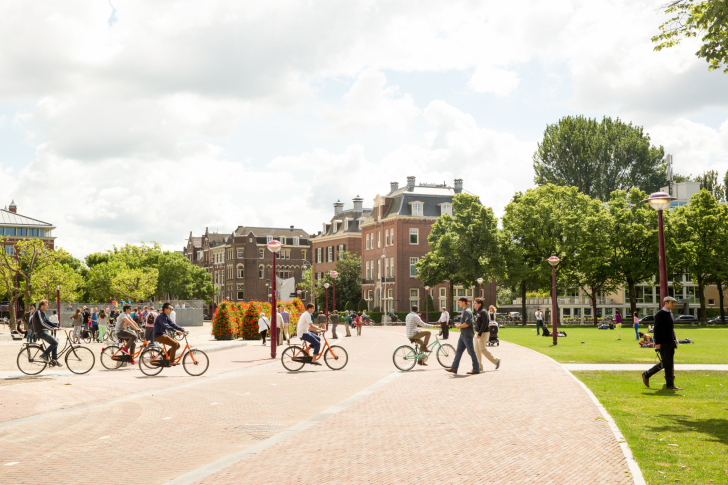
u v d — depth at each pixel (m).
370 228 96.50
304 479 6.70
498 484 6.44
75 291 81.31
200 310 76.81
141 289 86.62
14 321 49.84
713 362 21.16
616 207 69.50
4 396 13.61
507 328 60.25
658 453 7.76
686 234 66.19
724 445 8.23
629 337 39.84
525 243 70.75
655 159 84.50
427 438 8.84
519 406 11.62
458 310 87.75
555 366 19.66
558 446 8.20
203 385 15.52
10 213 120.00
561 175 85.06
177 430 9.77
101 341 37.62
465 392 13.77
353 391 14.27
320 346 19.39
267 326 34.28
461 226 70.06
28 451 8.34
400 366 19.34
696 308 90.12
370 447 8.29
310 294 108.81
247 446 8.58
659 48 14.05
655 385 14.78
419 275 74.62
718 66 13.12
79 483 6.74
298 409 11.76
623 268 66.75
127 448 8.51
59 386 15.36
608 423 9.77
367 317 78.81
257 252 121.25
